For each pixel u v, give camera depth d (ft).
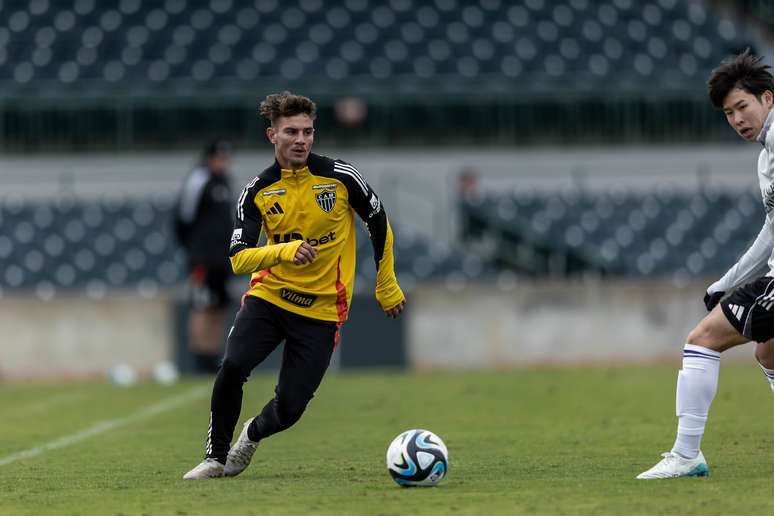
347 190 84.74
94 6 319.68
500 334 224.12
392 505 70.59
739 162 300.40
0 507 74.74
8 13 318.45
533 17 320.91
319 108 300.40
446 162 298.15
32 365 221.05
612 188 298.76
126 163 296.51
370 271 259.19
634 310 224.94
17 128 296.71
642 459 94.07
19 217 281.13
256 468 94.48
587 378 188.44
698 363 79.56
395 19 317.83
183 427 136.46
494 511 67.31
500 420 132.67
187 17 317.42
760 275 82.89
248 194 84.43
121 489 82.79
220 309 214.28
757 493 71.67
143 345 221.66
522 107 301.63
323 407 153.58
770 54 324.39
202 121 299.58
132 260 273.13
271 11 318.24
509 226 284.41
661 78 306.35
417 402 157.69
